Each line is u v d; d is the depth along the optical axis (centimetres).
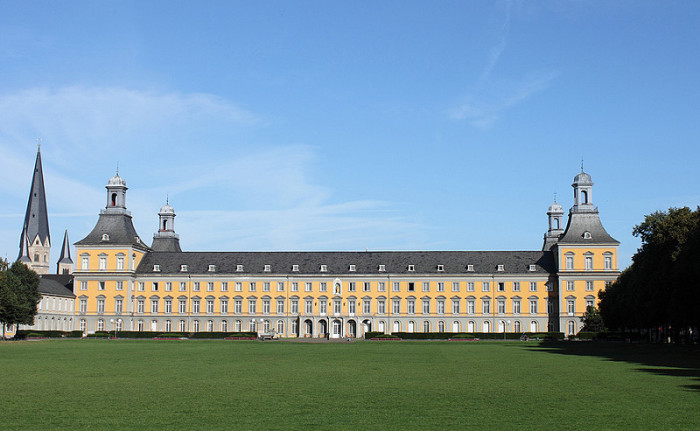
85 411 4028
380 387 5200
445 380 5734
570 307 18250
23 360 8031
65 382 5500
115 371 6506
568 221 18762
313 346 12606
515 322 18662
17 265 16362
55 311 18125
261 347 11906
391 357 8950
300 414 3934
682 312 10206
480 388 5141
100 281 18975
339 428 3531
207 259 19612
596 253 18250
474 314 18762
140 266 19525
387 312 18950
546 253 19275
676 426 3584
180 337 17162
